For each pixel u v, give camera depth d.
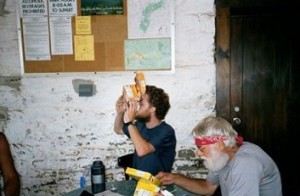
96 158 2.88
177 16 2.72
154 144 2.00
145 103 2.07
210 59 2.75
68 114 2.86
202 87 2.77
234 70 2.79
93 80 2.81
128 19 2.73
